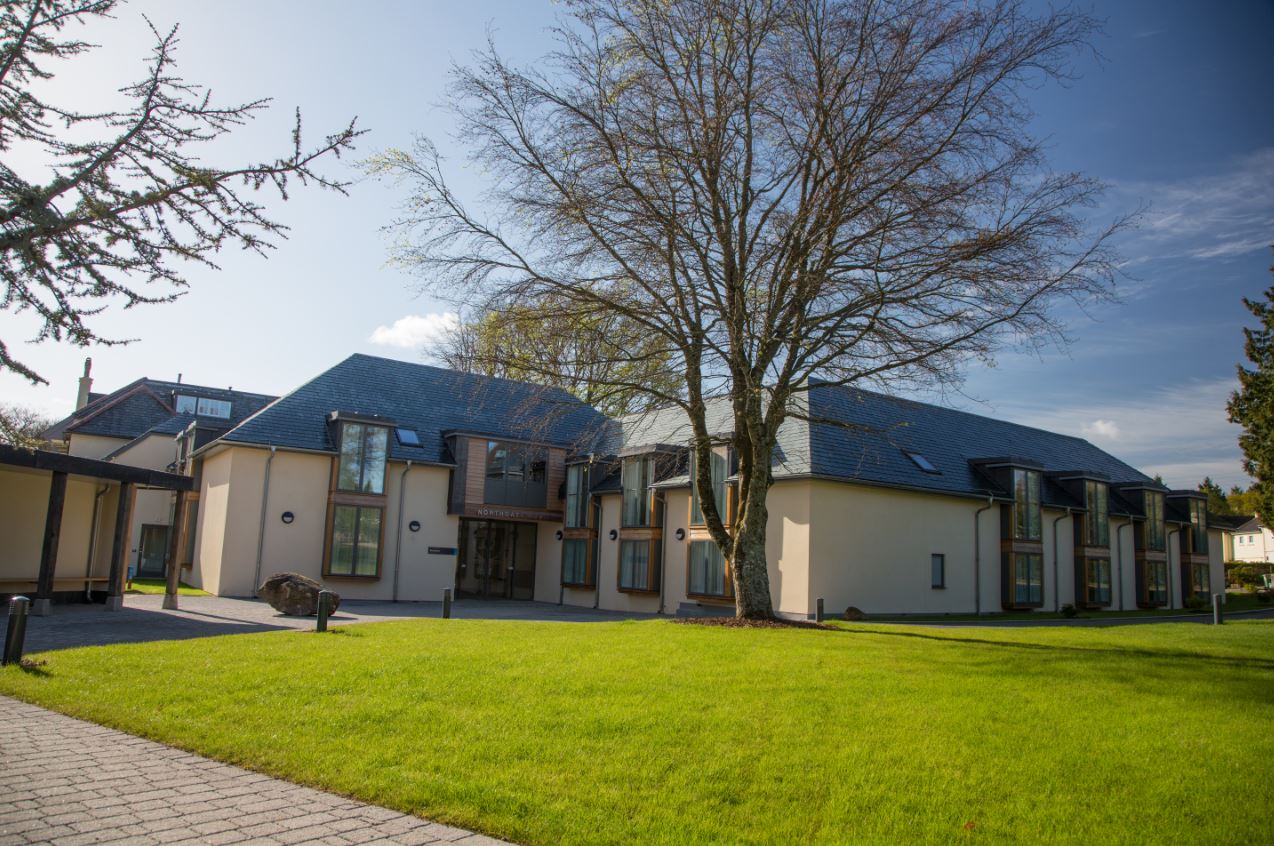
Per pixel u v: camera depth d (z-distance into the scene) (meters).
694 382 16.17
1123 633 16.31
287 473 26.73
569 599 31.50
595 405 17.39
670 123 14.81
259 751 6.81
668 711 8.05
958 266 14.15
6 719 7.90
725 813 5.55
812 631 15.02
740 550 16.86
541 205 15.02
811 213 14.98
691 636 13.90
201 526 29.22
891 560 24.53
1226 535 66.00
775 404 16.14
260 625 16.12
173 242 5.66
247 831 5.13
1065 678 9.88
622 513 29.42
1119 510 34.41
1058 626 19.33
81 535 21.33
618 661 10.83
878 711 8.13
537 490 31.80
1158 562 35.84
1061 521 31.38
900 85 14.38
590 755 6.72
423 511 29.23
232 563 25.45
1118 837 5.18
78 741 7.19
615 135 14.89
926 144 14.45
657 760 6.59
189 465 30.92
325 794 5.92
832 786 6.05
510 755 6.71
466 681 9.38
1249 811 5.61
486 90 14.81
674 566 27.08
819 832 5.24
